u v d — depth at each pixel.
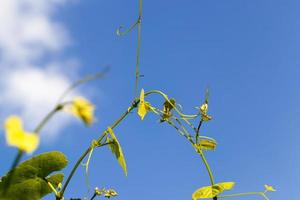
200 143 0.74
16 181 0.60
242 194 0.67
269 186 0.68
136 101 0.73
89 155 0.67
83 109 0.38
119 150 0.66
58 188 0.64
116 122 0.71
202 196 0.66
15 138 0.34
